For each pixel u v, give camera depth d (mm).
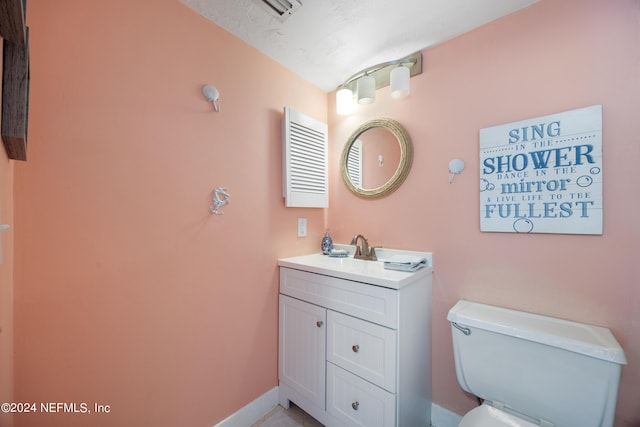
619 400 1002
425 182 1497
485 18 1267
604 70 1033
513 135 1215
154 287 1104
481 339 1090
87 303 939
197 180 1244
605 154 1026
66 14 897
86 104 935
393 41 1434
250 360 1465
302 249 1796
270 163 1586
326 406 1341
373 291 1174
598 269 1042
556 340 926
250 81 1475
